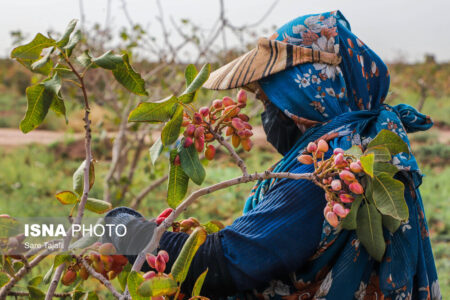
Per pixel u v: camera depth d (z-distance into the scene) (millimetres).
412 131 1488
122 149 5352
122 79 1142
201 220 6188
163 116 1065
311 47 1332
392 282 1224
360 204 1188
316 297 1222
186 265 1049
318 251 1205
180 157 1111
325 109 1293
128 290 1075
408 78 15773
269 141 1446
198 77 1065
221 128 1183
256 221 1211
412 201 1297
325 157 1232
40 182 8078
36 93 1110
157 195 7156
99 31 5211
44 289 2998
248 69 1305
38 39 1080
